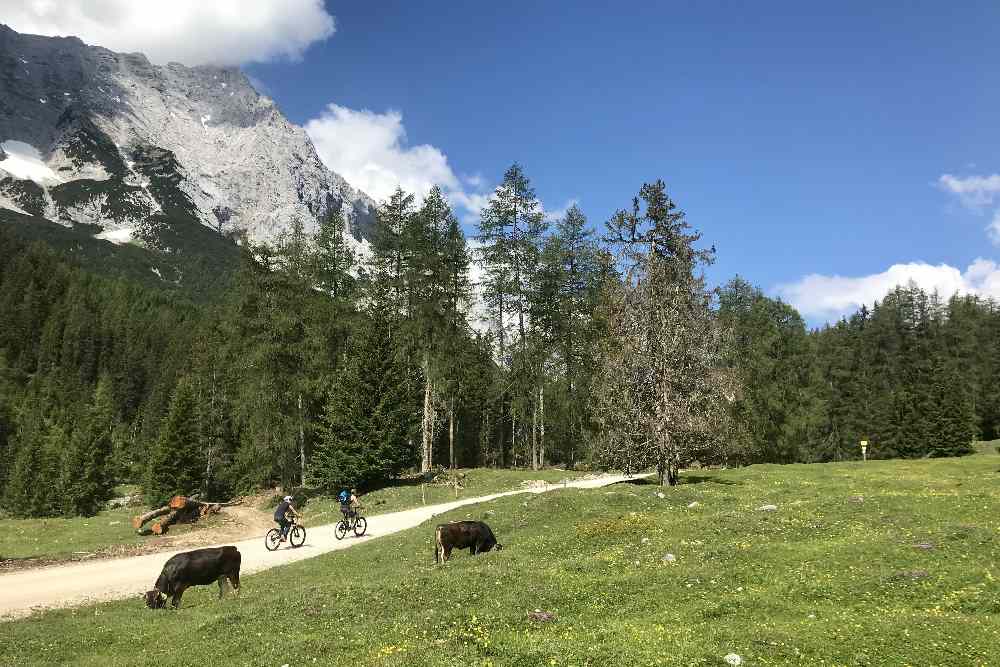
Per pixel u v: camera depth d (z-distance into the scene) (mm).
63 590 23250
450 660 11172
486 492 48594
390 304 56938
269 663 12242
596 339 54062
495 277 59562
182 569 19156
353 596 16719
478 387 79250
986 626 11828
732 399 40062
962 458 59750
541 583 16812
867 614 13297
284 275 50906
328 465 50406
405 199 57812
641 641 11977
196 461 59594
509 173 59375
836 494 29594
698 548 20078
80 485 70688
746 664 10773
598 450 43000
